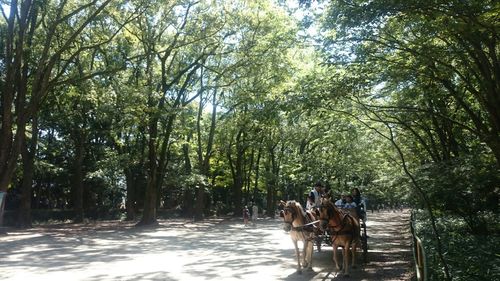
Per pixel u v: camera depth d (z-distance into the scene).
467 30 7.71
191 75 36.81
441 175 12.76
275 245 20.75
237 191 51.81
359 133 23.19
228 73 34.84
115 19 27.73
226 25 32.69
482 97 11.97
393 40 11.32
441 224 15.77
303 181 50.22
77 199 39.28
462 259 9.87
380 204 81.62
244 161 56.03
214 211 56.31
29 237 24.77
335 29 11.23
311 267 12.88
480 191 12.66
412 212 21.16
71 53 30.91
